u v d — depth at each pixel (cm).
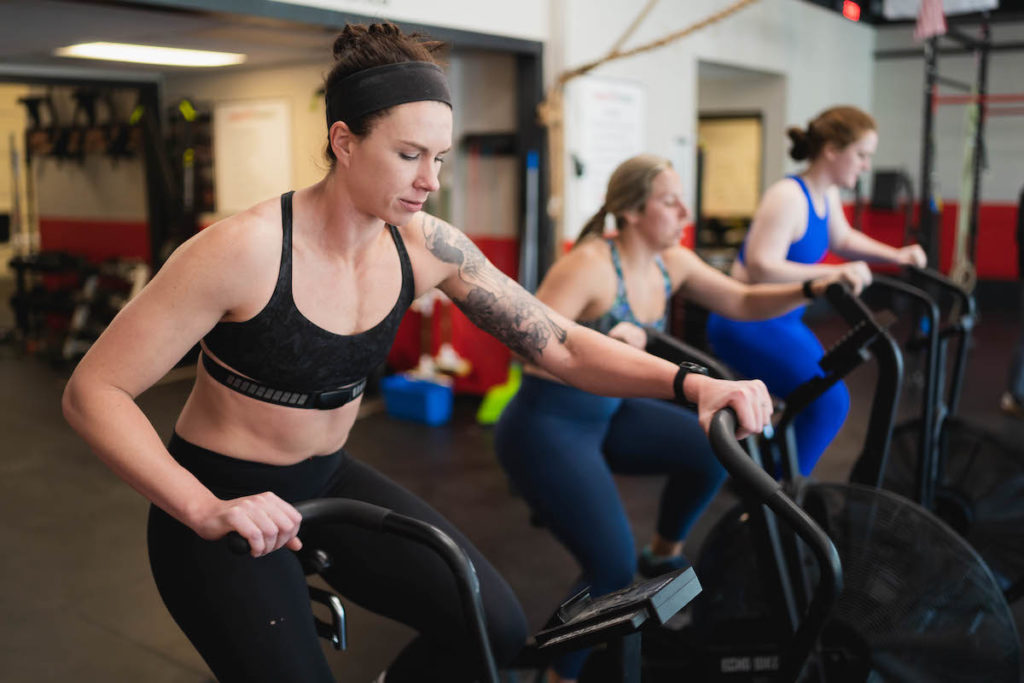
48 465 439
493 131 537
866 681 180
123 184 745
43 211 830
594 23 520
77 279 778
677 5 596
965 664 172
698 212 659
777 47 752
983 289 960
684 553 281
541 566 318
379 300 141
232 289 126
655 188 217
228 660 136
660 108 589
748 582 201
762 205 300
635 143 565
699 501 259
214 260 124
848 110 292
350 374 144
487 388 557
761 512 181
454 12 443
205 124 673
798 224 298
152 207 705
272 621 136
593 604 123
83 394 121
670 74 596
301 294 132
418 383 524
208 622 137
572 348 157
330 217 132
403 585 156
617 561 217
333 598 143
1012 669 168
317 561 142
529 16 493
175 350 125
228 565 137
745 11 688
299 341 134
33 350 716
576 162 511
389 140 120
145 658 258
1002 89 933
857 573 182
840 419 298
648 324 235
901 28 961
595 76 523
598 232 231
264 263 127
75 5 386
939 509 273
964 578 172
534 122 509
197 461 144
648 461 253
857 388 595
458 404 554
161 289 123
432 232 148
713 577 204
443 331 566
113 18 419
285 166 624
